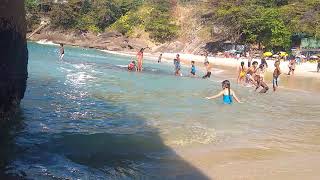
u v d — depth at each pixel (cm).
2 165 734
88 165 782
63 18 8056
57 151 851
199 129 1146
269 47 6262
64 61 3372
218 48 6606
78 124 1108
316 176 775
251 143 1020
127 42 7369
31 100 1382
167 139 1017
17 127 1006
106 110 1345
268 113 1509
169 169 793
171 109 1449
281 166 832
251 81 2511
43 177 695
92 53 5569
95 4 8394
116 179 721
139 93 1814
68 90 1708
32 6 8119
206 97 1823
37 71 2348
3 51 1056
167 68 3650
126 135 1028
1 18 1031
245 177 759
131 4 8412
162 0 7894
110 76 2477
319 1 6303
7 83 1087
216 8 6719
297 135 1146
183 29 7450
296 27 6150
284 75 3844
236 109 1542
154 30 7481
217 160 861
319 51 5819
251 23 6188
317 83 3203
